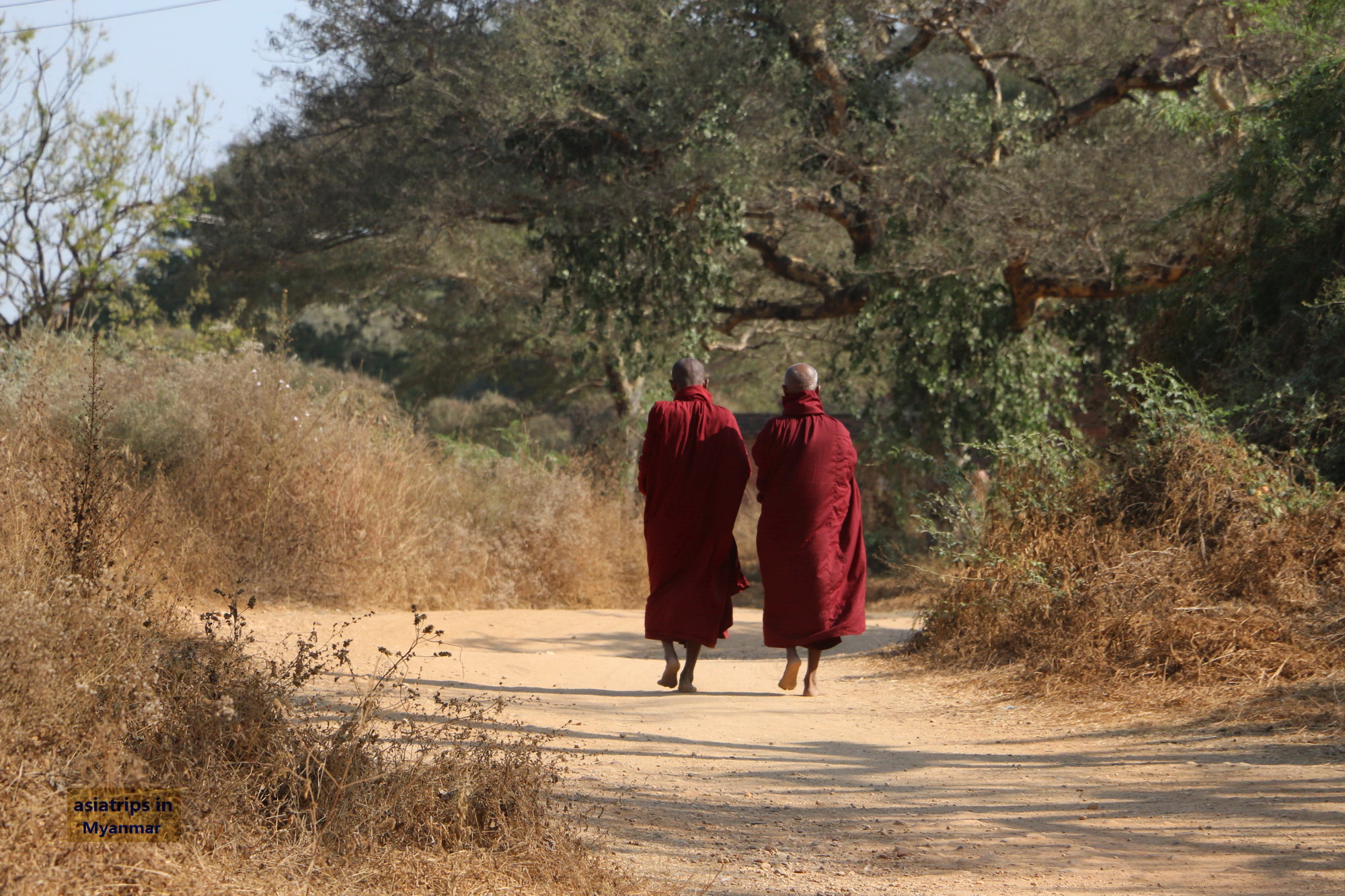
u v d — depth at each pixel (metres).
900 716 20.19
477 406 92.38
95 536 15.70
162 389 31.53
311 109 59.09
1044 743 17.31
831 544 22.16
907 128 53.22
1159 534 23.81
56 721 9.48
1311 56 37.16
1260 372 28.91
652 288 53.06
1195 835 12.02
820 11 50.84
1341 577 21.27
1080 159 47.50
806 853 11.59
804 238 65.44
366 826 10.11
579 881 9.88
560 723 18.14
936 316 52.69
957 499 28.34
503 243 71.44
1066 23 52.28
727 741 17.67
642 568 46.06
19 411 25.52
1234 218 35.53
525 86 48.66
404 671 22.03
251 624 24.91
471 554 37.56
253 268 64.00
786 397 22.56
